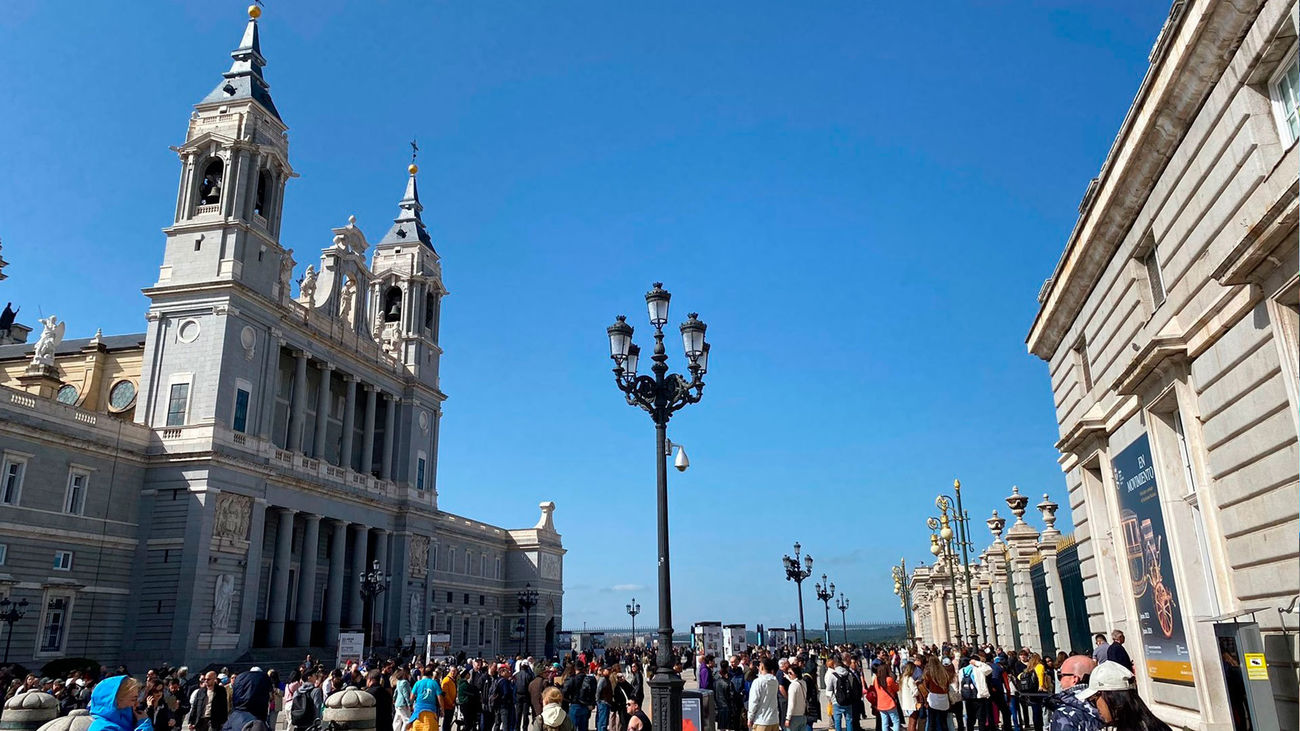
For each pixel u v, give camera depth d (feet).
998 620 124.16
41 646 141.49
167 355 173.88
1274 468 35.65
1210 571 46.21
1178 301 44.60
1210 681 45.14
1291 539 34.76
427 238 271.69
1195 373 42.70
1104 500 65.98
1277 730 33.40
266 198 192.65
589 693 70.49
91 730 27.35
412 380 247.29
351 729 53.21
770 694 53.26
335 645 195.11
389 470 234.38
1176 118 41.96
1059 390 76.07
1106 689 21.98
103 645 151.74
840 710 67.77
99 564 153.17
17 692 76.18
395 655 199.00
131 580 158.51
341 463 216.33
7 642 134.51
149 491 163.53
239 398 174.81
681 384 59.31
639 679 98.27
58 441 147.43
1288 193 29.89
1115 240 54.49
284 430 205.16
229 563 165.27
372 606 194.90
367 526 216.95
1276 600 36.19
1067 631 87.35
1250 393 37.14
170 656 152.35
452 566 274.77
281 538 184.44
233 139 183.01
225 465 166.20
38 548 142.41
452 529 276.00
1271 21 32.91
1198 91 39.50
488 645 296.51
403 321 255.29
